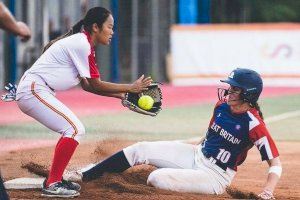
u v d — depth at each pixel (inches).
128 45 3469.5
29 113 831.1
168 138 1498.5
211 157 841.5
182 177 843.4
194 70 3447.3
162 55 3548.2
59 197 812.0
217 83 3432.6
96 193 834.8
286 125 1795.0
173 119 1935.3
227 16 4165.8
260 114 823.7
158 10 3489.2
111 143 1330.0
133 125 1763.0
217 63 3427.7
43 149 1288.1
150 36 3484.3
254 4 4311.0
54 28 3196.4
